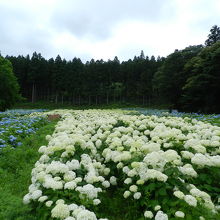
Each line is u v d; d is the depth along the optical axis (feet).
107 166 15.83
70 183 10.93
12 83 123.03
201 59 97.55
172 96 129.80
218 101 96.63
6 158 20.22
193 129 21.84
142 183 11.44
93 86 207.21
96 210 11.09
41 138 30.42
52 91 219.41
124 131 20.65
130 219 11.52
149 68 210.79
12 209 11.56
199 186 12.14
